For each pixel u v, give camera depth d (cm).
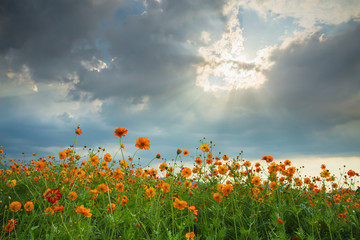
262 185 418
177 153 400
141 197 405
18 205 274
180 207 278
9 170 525
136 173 564
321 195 390
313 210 334
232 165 464
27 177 541
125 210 294
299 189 458
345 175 524
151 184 511
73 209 282
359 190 483
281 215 281
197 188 455
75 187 384
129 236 260
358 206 387
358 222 306
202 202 390
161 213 350
